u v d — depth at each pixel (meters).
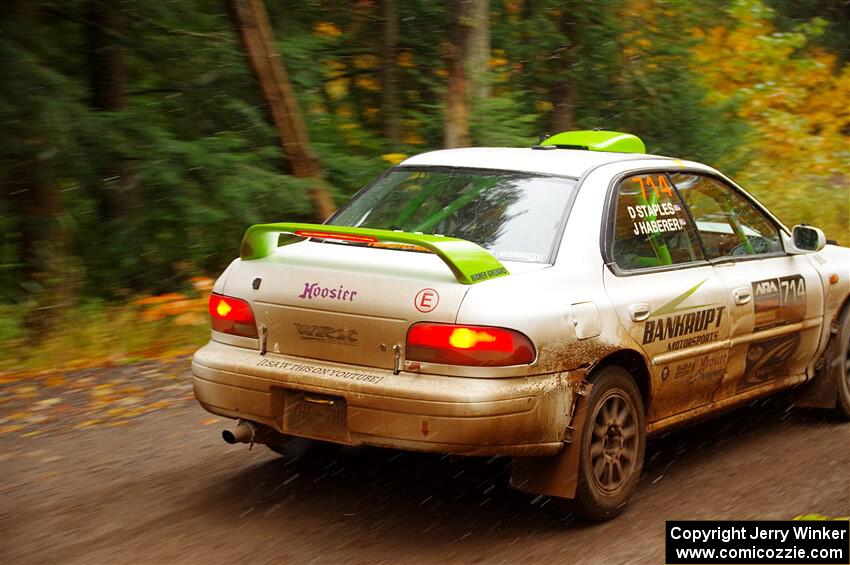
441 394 4.23
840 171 18.31
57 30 9.76
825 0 26.00
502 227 4.92
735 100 16.30
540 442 4.44
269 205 9.98
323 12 11.80
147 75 10.49
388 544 4.54
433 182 5.39
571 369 4.53
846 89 19.94
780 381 6.21
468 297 4.30
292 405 4.64
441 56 11.94
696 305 5.29
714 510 5.03
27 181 9.12
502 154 5.58
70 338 8.21
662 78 15.27
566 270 4.69
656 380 5.05
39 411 6.67
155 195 9.68
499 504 5.07
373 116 11.97
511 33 13.44
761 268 5.94
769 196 15.51
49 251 9.15
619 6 14.16
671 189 5.58
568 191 5.05
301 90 11.15
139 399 6.97
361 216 5.36
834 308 6.53
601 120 14.89
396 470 5.56
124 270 9.87
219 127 10.56
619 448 4.91
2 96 8.68
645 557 4.43
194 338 8.58
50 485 5.27
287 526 4.74
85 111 9.23
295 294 4.65
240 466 5.60
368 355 4.45
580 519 4.85
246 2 9.99
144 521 4.79
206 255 10.11
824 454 6.00
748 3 16.80
